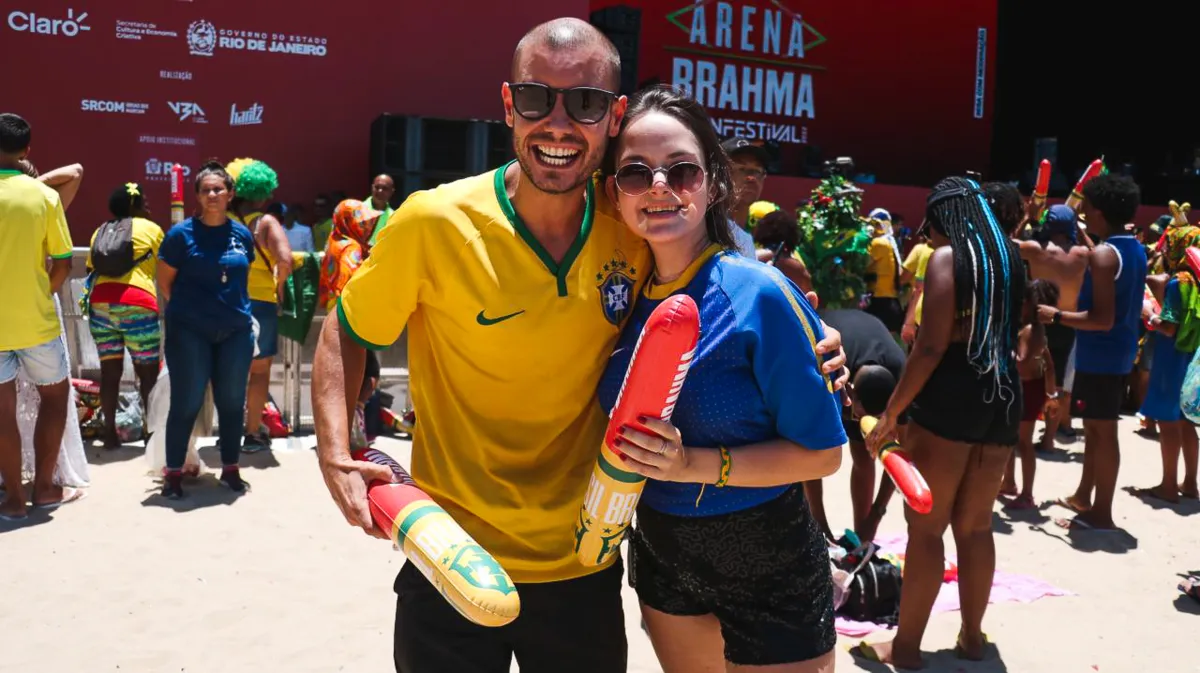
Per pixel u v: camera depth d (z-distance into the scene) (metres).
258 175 6.74
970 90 17.12
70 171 5.96
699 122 2.25
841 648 4.15
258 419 6.98
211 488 6.02
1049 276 5.94
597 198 2.30
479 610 1.85
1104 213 5.85
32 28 10.09
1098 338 5.87
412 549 1.98
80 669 3.74
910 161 16.80
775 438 2.23
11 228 5.25
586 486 2.34
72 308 7.42
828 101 16.05
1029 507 6.31
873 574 4.46
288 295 7.33
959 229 3.70
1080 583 5.03
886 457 3.12
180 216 6.70
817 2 15.78
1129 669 4.04
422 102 11.50
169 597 4.41
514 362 2.24
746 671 2.33
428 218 2.21
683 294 2.06
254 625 4.15
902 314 9.24
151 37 10.49
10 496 5.43
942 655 4.09
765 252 4.19
